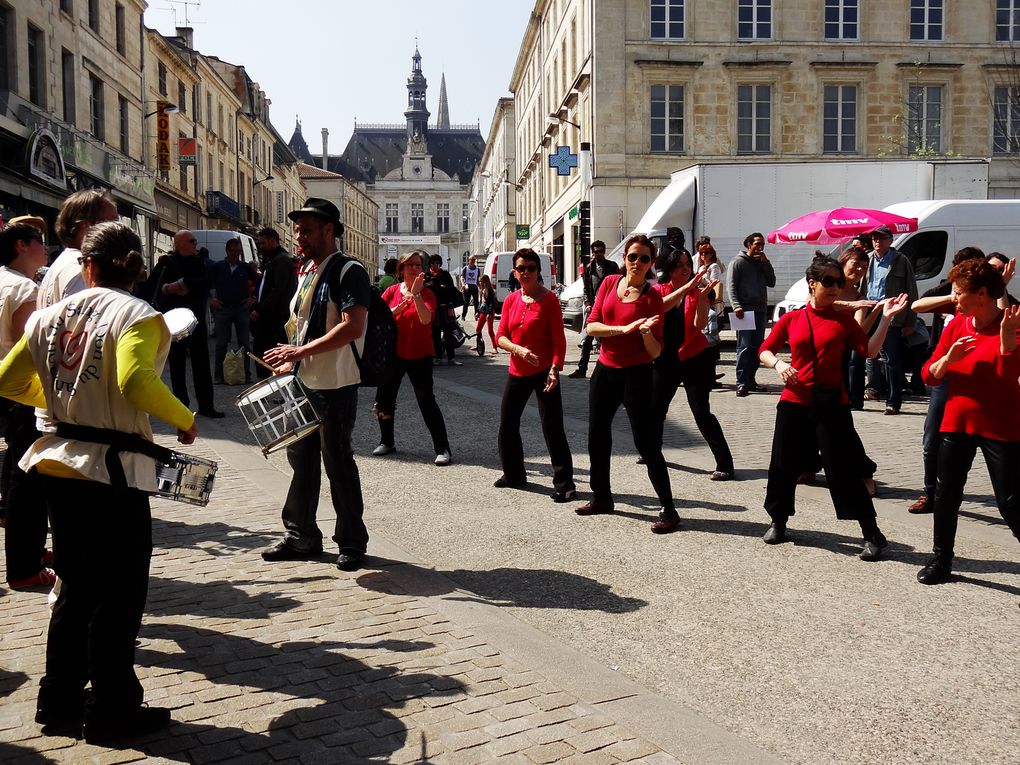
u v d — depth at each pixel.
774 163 19.61
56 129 23.31
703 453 8.55
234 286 13.38
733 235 19.67
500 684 3.64
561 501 6.81
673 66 29.84
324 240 5.16
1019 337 4.75
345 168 151.25
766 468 7.89
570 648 4.04
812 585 4.95
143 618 4.36
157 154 35.09
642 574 5.14
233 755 3.12
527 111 52.81
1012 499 4.80
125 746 3.18
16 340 4.39
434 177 140.88
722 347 19.34
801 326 5.48
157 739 3.23
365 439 9.34
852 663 3.94
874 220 14.23
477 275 33.25
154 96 35.97
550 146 42.56
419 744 3.17
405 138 154.12
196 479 3.40
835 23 30.23
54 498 3.25
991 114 30.55
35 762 3.07
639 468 7.96
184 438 3.29
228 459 8.09
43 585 4.77
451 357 17.19
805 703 3.58
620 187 30.06
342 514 5.16
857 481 5.36
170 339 3.34
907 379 13.32
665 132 30.25
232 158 51.31
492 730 3.26
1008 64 30.09
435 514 6.47
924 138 30.52
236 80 53.16
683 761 3.05
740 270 12.12
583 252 25.69
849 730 3.36
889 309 5.50
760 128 30.47
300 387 4.82
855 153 30.59
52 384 3.25
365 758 3.08
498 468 7.99
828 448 5.39
